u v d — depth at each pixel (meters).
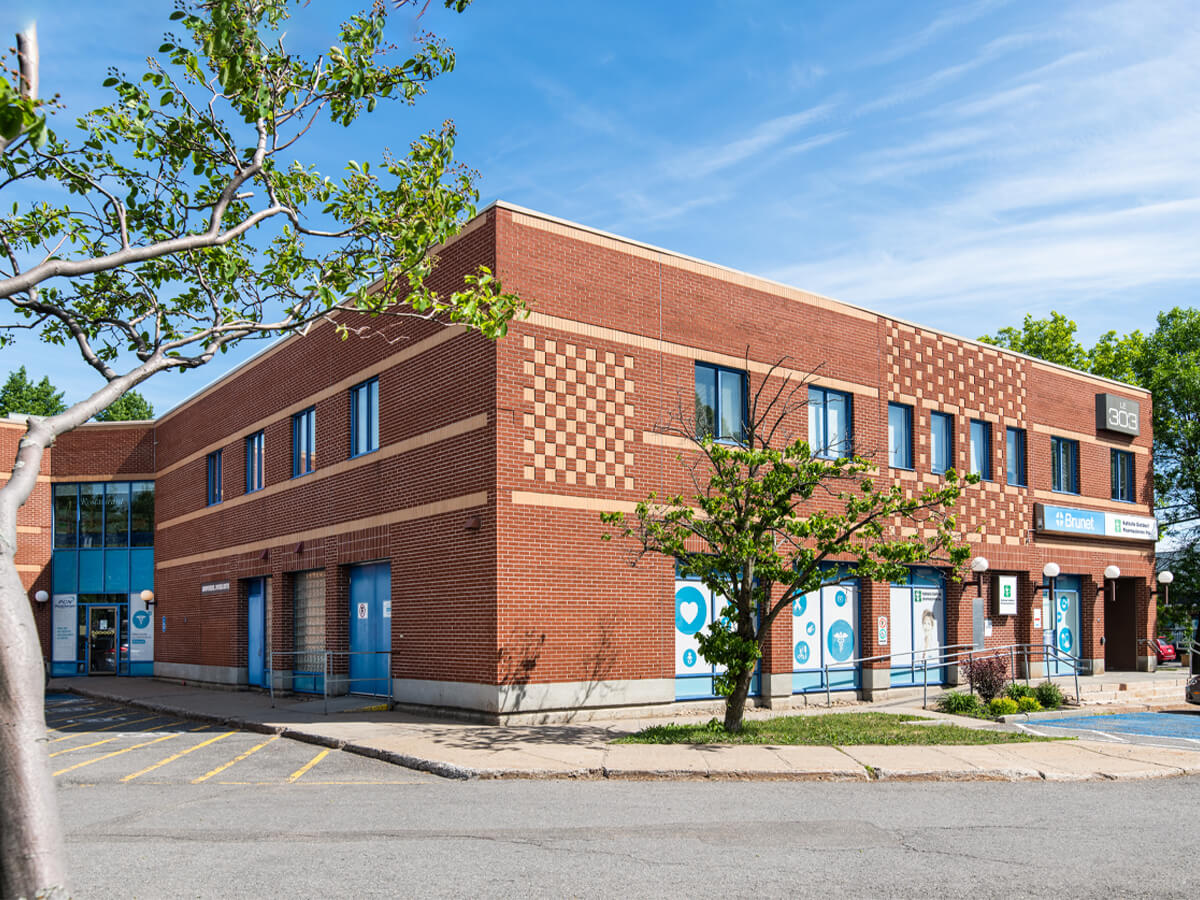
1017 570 26.05
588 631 17.39
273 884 7.26
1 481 33.75
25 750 4.01
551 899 6.88
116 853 8.30
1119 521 29.53
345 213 12.20
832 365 22.00
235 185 9.54
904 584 23.12
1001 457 25.98
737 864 7.84
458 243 17.92
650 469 18.55
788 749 13.56
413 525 18.84
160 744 15.88
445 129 12.38
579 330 17.84
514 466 16.78
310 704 20.77
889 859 8.03
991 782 11.94
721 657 15.02
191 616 30.12
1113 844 8.61
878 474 22.56
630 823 9.38
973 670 20.14
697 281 19.77
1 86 4.85
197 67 9.89
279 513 24.53
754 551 14.30
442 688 17.67
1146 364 41.72
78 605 34.53
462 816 9.75
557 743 14.19
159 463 34.06
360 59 10.77
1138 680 25.59
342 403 21.91
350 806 10.38
